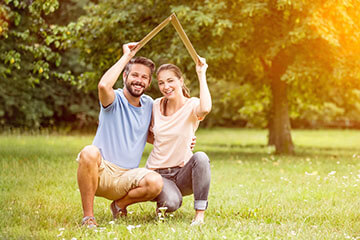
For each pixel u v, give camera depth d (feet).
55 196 23.31
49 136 76.48
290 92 69.10
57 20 93.09
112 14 51.88
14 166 34.17
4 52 43.09
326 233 15.62
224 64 58.85
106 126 17.30
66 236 14.82
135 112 17.60
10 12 39.40
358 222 17.62
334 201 22.31
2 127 98.27
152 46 51.19
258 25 51.29
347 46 50.75
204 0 50.16
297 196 23.70
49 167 34.50
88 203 16.53
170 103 18.02
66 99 100.58
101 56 54.60
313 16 44.62
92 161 16.37
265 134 136.05
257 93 74.18
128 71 17.53
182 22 49.34
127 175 17.07
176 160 18.02
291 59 52.90
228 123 177.58
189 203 21.88
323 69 50.47
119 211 17.89
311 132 155.22
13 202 21.15
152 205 21.52
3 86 85.61
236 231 15.57
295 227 16.60
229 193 24.84
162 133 17.84
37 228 16.06
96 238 14.48
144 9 53.47
